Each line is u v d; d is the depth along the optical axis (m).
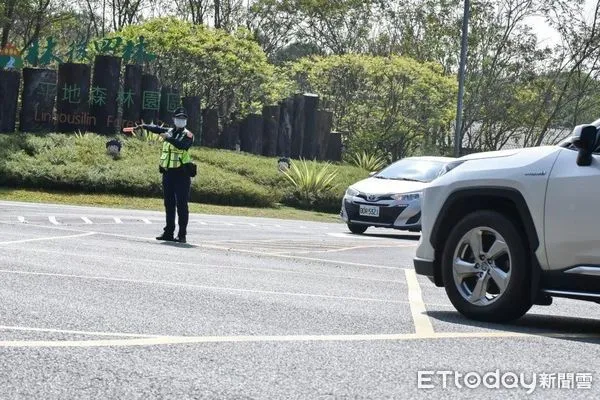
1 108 48.09
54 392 7.80
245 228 31.42
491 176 12.81
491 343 10.78
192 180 45.16
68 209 34.44
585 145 11.95
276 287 15.33
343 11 82.06
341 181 52.00
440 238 13.48
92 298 12.82
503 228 12.58
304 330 11.09
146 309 12.15
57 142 46.50
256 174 49.84
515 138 76.94
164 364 8.93
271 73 62.44
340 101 66.88
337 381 8.52
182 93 59.28
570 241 12.03
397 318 12.44
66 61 55.03
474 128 81.31
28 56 52.47
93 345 9.66
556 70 72.81
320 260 21.27
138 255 19.36
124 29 60.56
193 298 13.37
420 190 32.50
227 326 11.13
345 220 32.94
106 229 26.28
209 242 24.45
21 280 14.16
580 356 10.22
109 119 50.16
